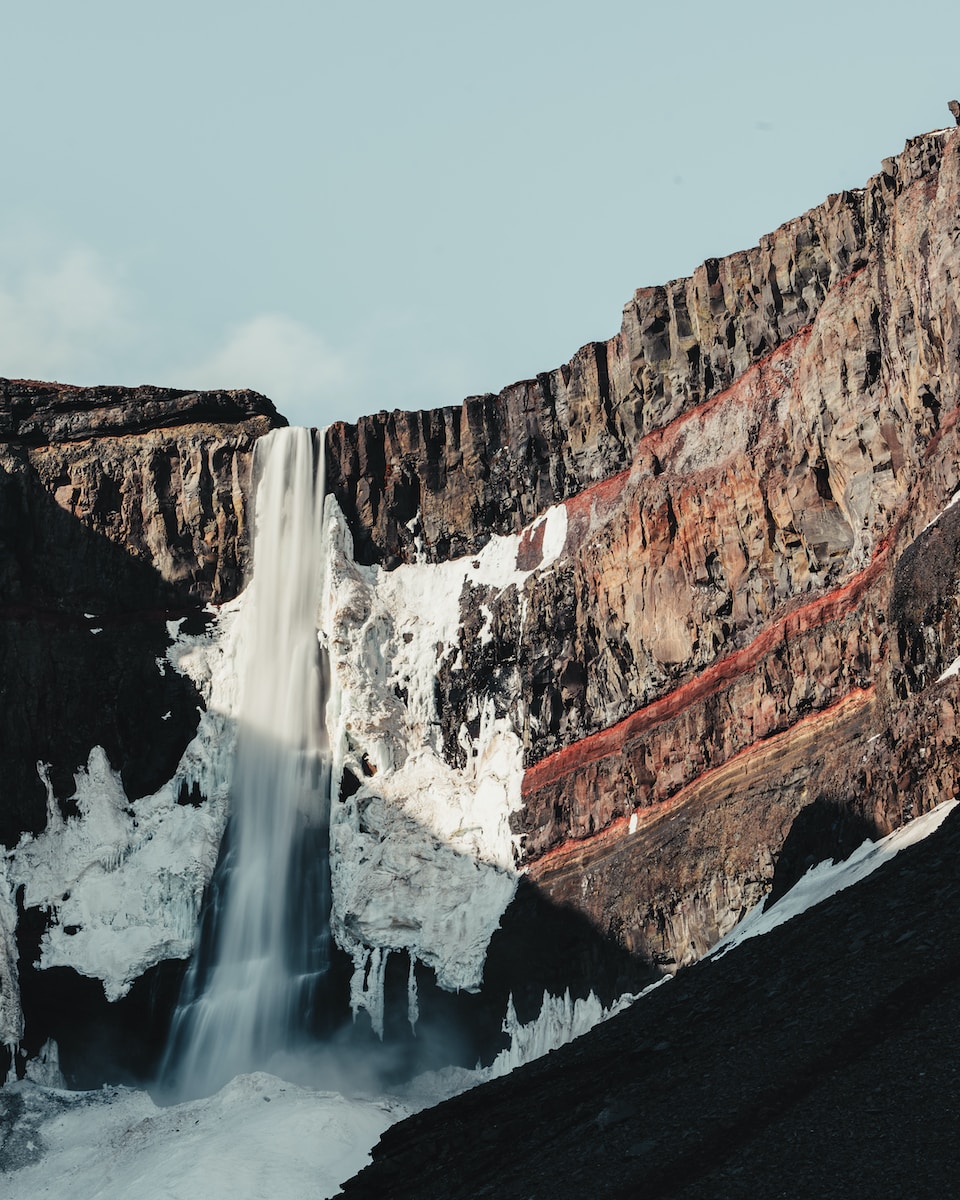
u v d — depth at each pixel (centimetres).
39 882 10375
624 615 9400
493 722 10112
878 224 8056
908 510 7338
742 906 8012
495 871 9694
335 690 10450
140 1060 10069
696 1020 5325
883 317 7869
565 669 9769
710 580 8888
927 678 6706
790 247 8681
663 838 8706
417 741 10288
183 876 10319
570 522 10006
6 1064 9969
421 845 9944
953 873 5059
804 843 7219
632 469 9544
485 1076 9425
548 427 10231
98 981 10169
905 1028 4222
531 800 9700
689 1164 4047
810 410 8212
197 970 10200
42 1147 9475
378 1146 6062
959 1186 3466
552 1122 5184
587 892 9125
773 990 5044
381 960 9812
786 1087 4219
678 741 8806
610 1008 8762
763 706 8244
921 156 7688
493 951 9506
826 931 5303
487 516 10506
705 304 9156
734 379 9000
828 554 8156
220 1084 9862
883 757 6738
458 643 10275
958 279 7106
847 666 7794
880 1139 3744
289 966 10081
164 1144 8962
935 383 7338
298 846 10294
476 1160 5228
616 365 9812
